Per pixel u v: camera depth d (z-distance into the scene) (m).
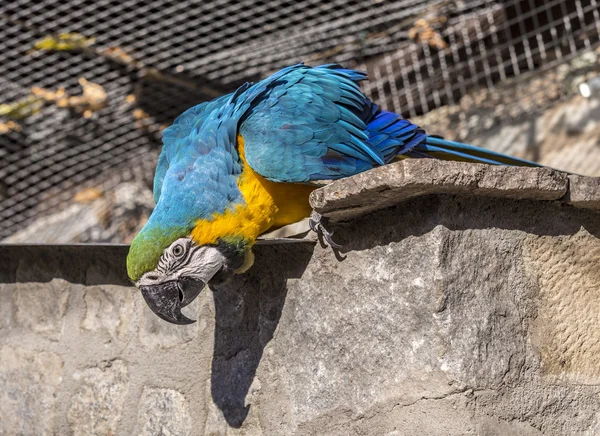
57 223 13.91
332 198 4.66
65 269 6.85
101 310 6.56
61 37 11.03
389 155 6.74
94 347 6.51
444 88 11.66
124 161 13.73
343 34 11.19
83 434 6.41
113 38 11.17
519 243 4.76
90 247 6.58
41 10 10.53
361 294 4.84
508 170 4.55
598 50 10.98
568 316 4.78
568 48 11.02
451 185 4.41
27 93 12.38
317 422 4.98
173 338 6.05
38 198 14.25
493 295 4.60
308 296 5.17
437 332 4.45
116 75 12.04
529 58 11.08
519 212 4.79
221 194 5.81
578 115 10.77
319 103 6.36
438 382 4.41
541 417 4.55
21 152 13.30
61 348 6.73
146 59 11.52
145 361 6.18
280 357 5.29
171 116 12.75
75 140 13.08
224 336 5.73
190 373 5.88
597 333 4.84
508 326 4.60
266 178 5.96
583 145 10.47
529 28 10.84
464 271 4.55
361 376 4.77
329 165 6.17
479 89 11.81
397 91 11.79
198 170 5.87
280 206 6.10
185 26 10.81
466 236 4.59
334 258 5.04
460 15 11.12
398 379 4.58
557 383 4.65
